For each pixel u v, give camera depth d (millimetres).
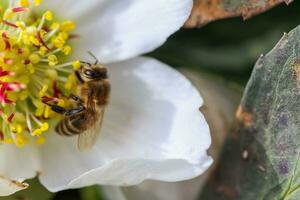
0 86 217
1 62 217
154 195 229
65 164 218
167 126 218
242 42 247
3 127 218
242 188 215
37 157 218
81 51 222
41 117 220
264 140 210
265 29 246
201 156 210
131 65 222
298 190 207
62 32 220
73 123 215
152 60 221
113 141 221
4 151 217
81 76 217
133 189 227
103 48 220
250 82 208
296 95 206
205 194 220
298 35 204
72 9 221
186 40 247
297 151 207
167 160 203
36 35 219
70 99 220
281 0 210
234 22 246
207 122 226
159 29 216
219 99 234
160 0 215
